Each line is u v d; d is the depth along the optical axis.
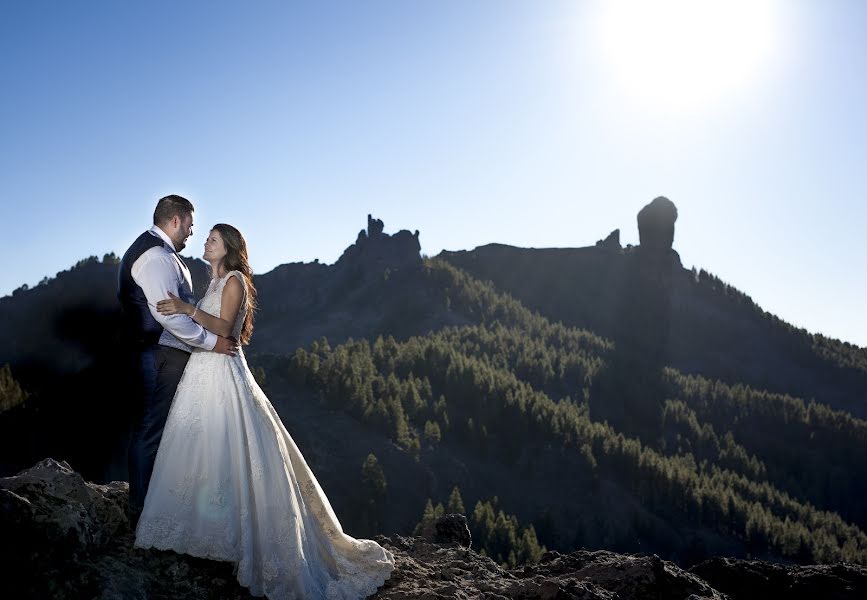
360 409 114.88
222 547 5.09
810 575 7.04
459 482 110.56
